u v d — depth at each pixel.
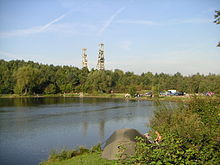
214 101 12.25
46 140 21.06
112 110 45.50
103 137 22.05
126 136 11.62
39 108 49.88
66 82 109.06
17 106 54.50
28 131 25.30
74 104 59.81
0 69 104.31
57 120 32.97
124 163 6.39
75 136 22.61
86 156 12.84
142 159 5.82
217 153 5.39
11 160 15.52
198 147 5.95
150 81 105.75
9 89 96.19
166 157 5.51
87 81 104.12
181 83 67.69
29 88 94.44
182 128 8.39
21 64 123.00
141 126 27.06
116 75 111.31
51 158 13.77
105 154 11.62
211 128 7.91
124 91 100.31
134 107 51.00
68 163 11.68
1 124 29.70
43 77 101.94
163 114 12.77
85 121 31.95
